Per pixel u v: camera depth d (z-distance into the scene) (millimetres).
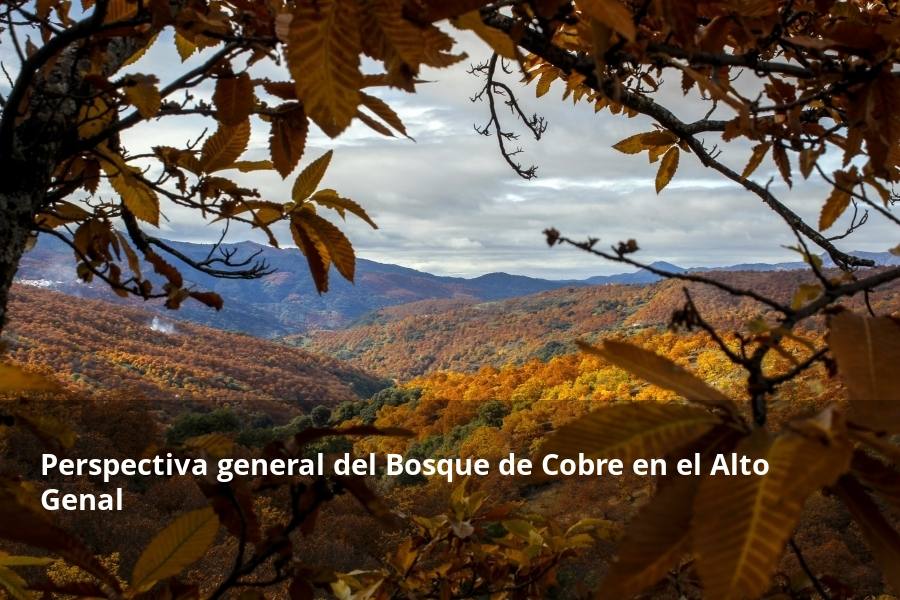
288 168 1416
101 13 1180
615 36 1126
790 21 1234
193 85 1281
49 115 1381
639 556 514
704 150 1731
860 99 1214
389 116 1004
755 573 449
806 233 1622
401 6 743
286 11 1095
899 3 1655
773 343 624
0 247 1305
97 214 1801
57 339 134000
